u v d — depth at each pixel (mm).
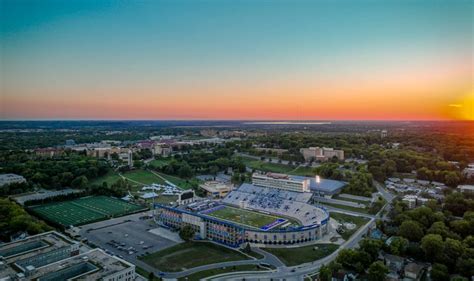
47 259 171375
